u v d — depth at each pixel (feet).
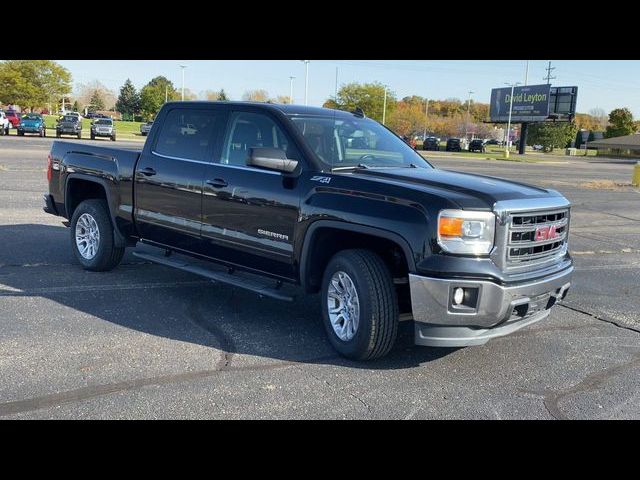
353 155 18.62
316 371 15.64
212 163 19.89
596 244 37.99
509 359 17.16
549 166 155.33
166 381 14.56
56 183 25.85
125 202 22.76
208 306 20.85
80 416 12.70
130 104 458.91
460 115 465.06
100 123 155.94
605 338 19.44
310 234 16.93
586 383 15.62
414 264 14.80
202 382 14.60
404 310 16.89
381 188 15.79
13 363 15.23
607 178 108.47
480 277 14.53
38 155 86.89
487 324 14.89
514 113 268.62
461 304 14.67
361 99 320.50
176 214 20.89
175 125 21.58
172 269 25.79
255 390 14.29
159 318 19.31
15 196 45.27
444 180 16.53
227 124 19.95
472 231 14.66
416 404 13.94
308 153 17.70
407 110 371.97
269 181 18.07
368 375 15.53
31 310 19.51
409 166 19.25
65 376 14.58
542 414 13.70
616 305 23.61
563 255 17.40
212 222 19.67
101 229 23.93
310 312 20.75
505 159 191.62
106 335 17.54
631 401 14.57
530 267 15.80
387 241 16.29
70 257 27.20
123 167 22.76
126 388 14.07
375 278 15.61
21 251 27.96
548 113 255.50
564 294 17.26
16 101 237.25
